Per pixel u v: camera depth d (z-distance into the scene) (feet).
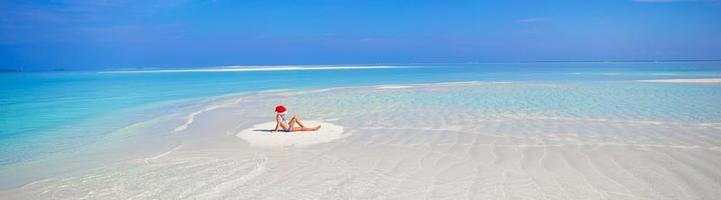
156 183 20.01
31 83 127.03
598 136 29.25
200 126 37.63
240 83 112.68
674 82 84.74
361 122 37.78
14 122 41.60
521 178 19.57
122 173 21.88
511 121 36.68
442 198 17.11
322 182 19.61
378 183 19.30
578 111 42.63
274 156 24.89
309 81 117.70
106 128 37.27
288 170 21.75
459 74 159.12
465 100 55.31
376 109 47.34
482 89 74.28
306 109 49.01
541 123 35.32
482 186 18.52
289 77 150.10
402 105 50.65
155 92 81.61
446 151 25.44
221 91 82.38
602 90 68.13
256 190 18.65
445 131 32.32
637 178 19.22
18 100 66.64
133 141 31.09
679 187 17.88
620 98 54.65
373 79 123.24
